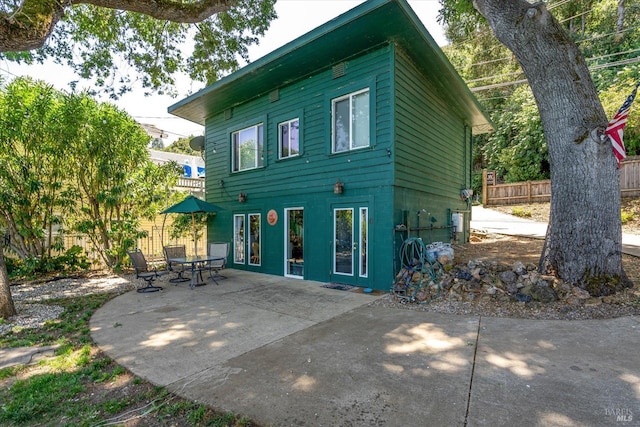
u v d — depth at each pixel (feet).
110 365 11.26
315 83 26.18
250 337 13.71
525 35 17.51
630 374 9.50
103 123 30.50
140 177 33.30
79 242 34.94
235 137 34.45
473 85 74.38
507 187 66.85
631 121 48.21
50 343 13.50
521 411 7.88
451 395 8.70
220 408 8.38
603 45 61.57
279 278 27.71
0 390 9.73
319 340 13.12
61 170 30.40
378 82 22.33
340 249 24.57
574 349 11.35
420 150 26.11
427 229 27.32
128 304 19.71
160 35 31.04
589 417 7.58
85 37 28.96
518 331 13.30
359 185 23.21
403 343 12.52
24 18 13.56
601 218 16.71
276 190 29.32
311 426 7.56
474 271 18.93
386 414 7.93
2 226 29.91
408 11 19.04
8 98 27.43
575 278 16.78
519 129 70.38
